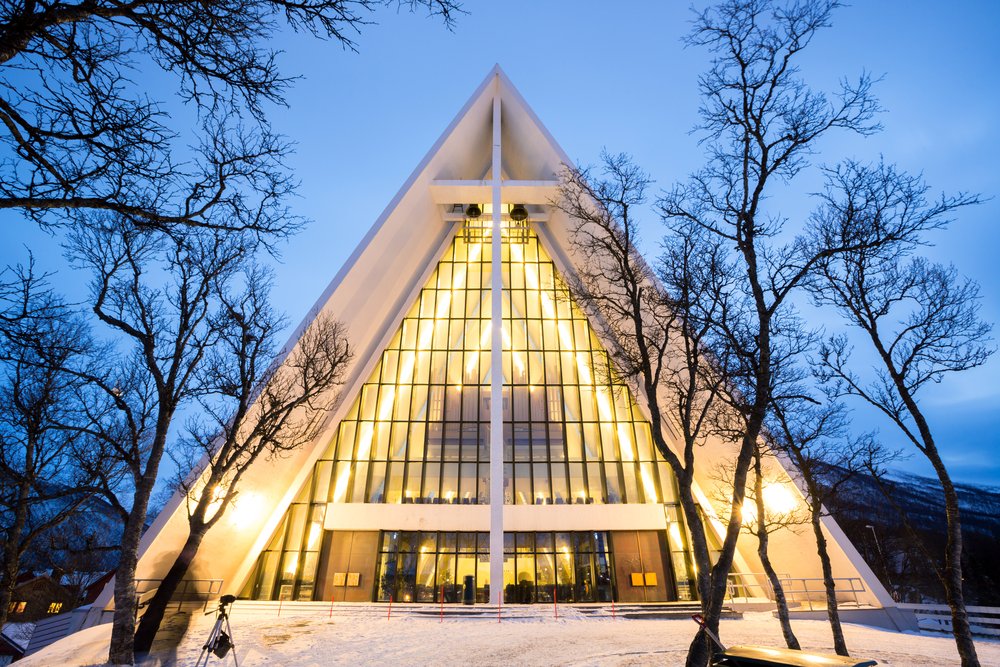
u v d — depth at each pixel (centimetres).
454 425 2817
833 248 905
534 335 3109
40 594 3397
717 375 1090
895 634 1614
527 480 2670
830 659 481
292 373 1936
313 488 2559
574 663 1127
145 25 427
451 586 2344
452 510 2484
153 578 1811
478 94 2944
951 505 844
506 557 2419
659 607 1981
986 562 3744
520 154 3278
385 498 2581
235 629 1424
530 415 2862
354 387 2828
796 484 1981
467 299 3234
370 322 2758
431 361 3011
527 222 3481
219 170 585
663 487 2652
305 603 1995
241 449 1311
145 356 1139
